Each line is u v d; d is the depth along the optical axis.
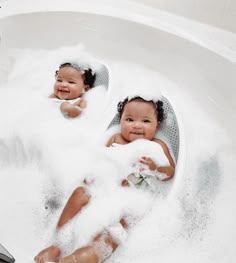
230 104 1.32
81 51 1.62
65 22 1.59
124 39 1.58
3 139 1.25
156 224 1.02
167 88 1.50
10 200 1.09
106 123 1.27
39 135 1.23
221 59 1.30
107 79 1.42
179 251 0.97
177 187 1.08
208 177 1.16
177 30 1.42
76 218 1.00
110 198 1.05
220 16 1.38
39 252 0.95
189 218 1.04
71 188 1.10
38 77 1.53
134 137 1.16
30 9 1.54
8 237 1.00
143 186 1.09
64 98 1.39
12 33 1.57
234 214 1.06
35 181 1.14
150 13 1.52
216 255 0.96
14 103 1.40
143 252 0.96
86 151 1.20
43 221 1.04
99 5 1.57
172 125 1.18
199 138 1.28
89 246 0.93
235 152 1.24
